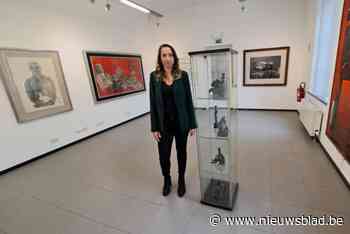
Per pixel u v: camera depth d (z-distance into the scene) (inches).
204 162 71.7
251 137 128.6
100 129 171.0
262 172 87.3
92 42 161.0
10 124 110.9
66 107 140.7
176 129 68.3
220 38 184.2
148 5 175.8
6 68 107.4
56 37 133.6
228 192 69.3
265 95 194.4
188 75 65.6
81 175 99.0
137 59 210.8
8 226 67.1
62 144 139.9
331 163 90.9
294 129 138.5
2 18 105.6
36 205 77.6
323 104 105.7
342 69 81.2
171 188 81.1
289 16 167.6
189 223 62.4
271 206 66.5
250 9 177.9
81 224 65.7
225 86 60.5
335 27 92.8
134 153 121.2
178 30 210.8
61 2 130.1
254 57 187.8
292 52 173.8
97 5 145.9
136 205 72.9
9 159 110.8
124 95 195.2
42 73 125.0
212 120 66.8
